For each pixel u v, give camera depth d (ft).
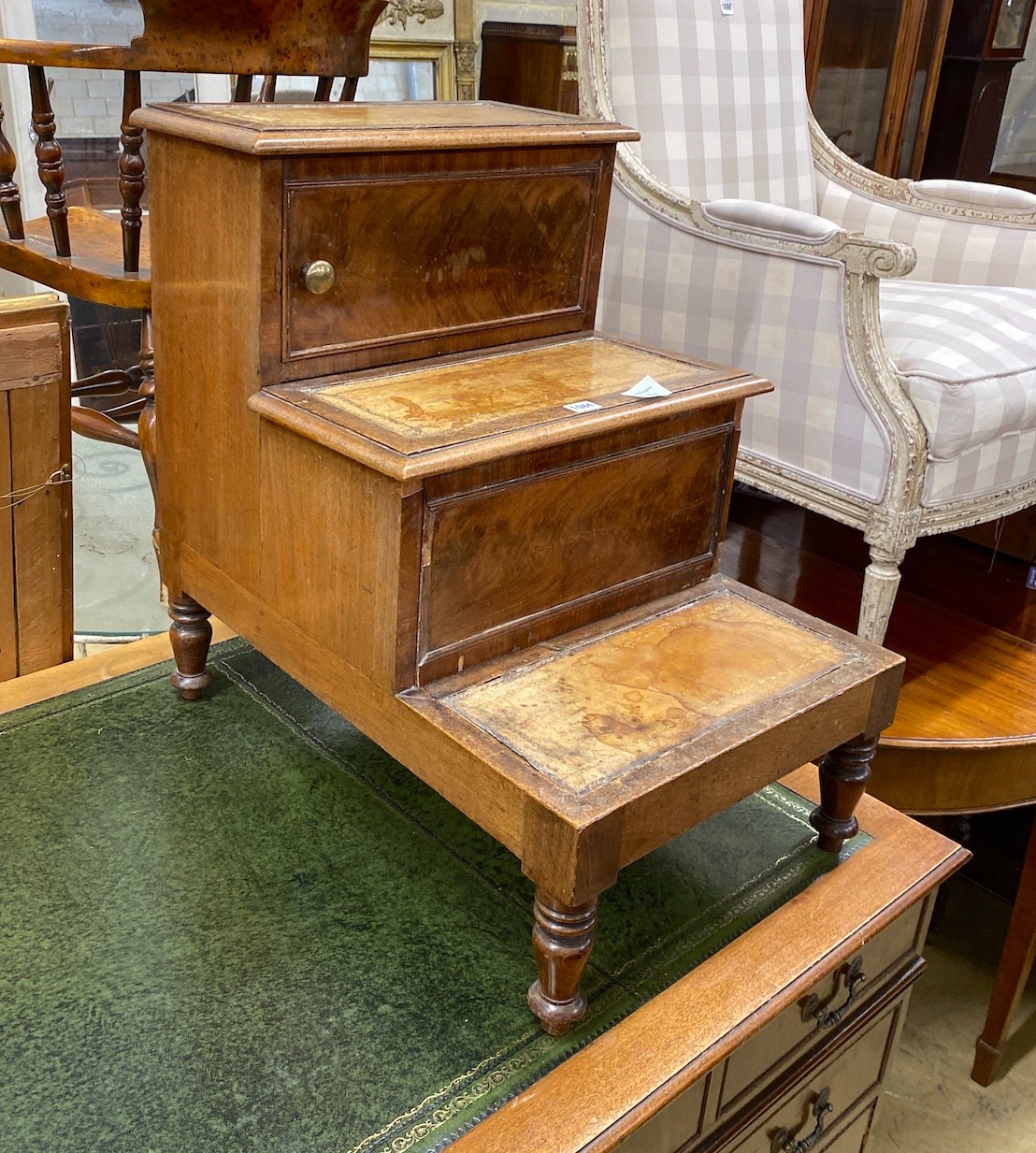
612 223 5.85
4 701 4.25
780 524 7.48
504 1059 2.88
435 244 3.43
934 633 6.07
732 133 6.43
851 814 3.70
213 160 3.09
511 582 3.19
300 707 4.34
